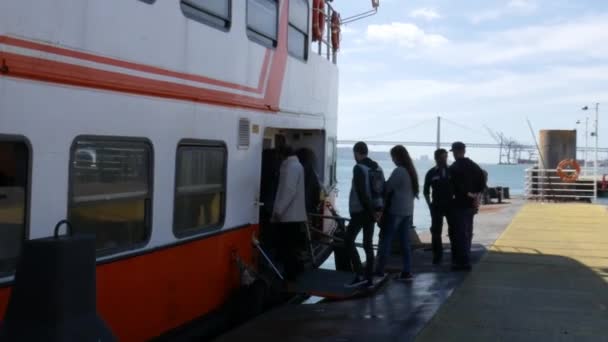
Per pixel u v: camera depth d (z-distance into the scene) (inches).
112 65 184.7
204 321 242.8
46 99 160.4
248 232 281.1
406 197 334.0
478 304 289.1
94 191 179.6
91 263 132.5
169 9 213.3
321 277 323.3
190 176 231.8
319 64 377.1
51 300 125.5
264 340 230.2
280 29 311.4
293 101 332.8
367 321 256.1
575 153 1094.4
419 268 379.9
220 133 251.8
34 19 155.7
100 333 131.7
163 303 215.0
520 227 586.2
